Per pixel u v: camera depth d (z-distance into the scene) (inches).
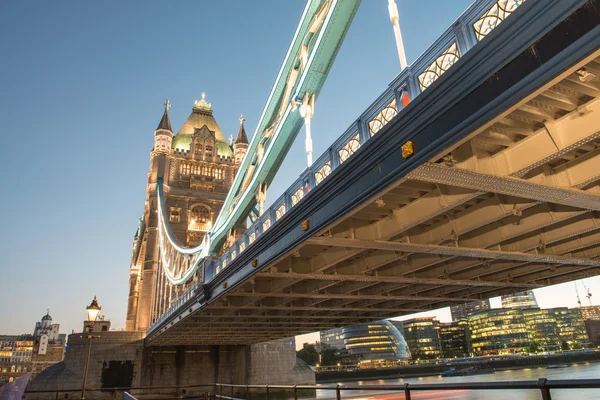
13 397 321.1
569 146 331.3
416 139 351.6
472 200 530.6
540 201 442.6
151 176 4372.5
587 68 270.8
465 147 374.9
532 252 666.8
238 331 1675.7
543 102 319.3
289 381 2632.9
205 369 2517.2
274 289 904.9
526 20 253.1
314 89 834.2
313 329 1590.8
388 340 7504.9
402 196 512.4
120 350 2428.6
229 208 1697.8
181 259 2797.7
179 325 1435.8
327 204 506.6
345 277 753.0
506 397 903.1
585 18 224.8
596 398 723.4
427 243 600.4
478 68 287.7
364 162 424.2
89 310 792.9
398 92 404.8
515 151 374.0
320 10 880.9
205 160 4697.3
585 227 574.9
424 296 1007.0
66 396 2201.0
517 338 7741.1
